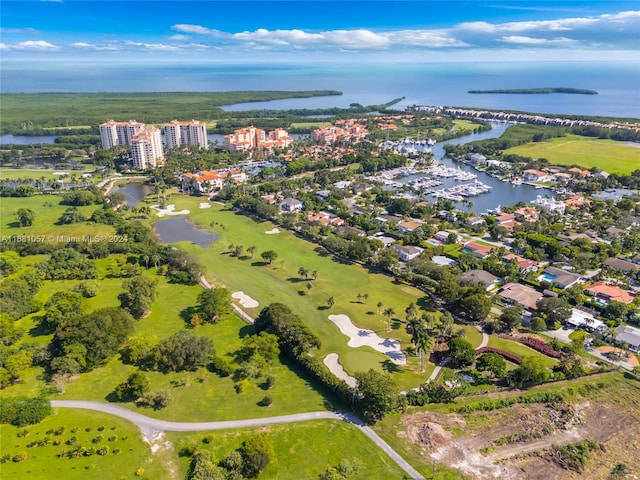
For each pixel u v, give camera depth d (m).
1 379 124.50
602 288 180.88
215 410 118.75
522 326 160.25
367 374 120.44
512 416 118.12
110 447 106.00
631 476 100.44
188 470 100.25
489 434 112.12
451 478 99.31
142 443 107.50
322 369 130.75
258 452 100.50
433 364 138.75
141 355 138.88
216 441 108.12
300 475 99.69
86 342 136.62
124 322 148.25
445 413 118.44
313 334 148.62
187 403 121.25
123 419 115.12
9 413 113.75
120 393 120.50
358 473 100.00
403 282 193.88
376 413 115.94
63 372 129.62
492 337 152.88
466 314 166.12
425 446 107.94
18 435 109.25
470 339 151.38
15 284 173.12
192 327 159.38
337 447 107.25
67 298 161.00
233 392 125.81
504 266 198.12
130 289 170.38
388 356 142.50
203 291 180.00
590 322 156.75
